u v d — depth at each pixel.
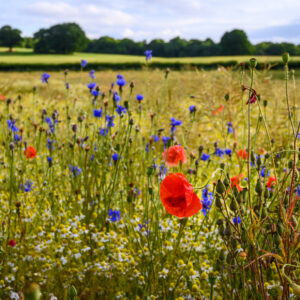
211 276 1.71
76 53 86.06
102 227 3.06
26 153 3.53
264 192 1.90
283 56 1.73
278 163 2.91
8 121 3.68
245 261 1.93
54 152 4.14
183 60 42.97
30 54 79.25
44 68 39.22
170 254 2.54
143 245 2.66
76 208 3.30
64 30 80.19
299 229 1.83
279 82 6.77
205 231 2.72
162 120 6.14
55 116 3.77
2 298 2.19
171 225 2.73
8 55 74.12
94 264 2.43
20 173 3.43
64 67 39.44
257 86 6.17
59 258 2.52
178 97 7.73
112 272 2.45
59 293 2.25
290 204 1.76
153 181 3.48
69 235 2.58
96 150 3.81
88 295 2.30
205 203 2.52
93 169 3.63
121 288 2.33
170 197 1.66
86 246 2.48
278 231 1.77
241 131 5.95
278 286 2.05
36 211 3.10
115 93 3.51
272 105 6.50
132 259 2.43
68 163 4.06
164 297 2.10
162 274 2.22
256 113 6.80
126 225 2.84
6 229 2.93
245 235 1.87
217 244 2.59
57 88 10.98
